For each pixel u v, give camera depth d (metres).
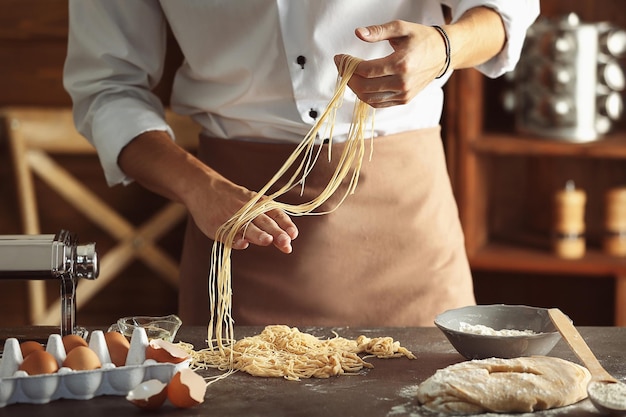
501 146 2.86
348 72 1.55
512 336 1.48
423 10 1.90
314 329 1.75
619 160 3.13
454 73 2.84
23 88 3.25
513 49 1.83
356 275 1.93
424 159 1.96
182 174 1.78
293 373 1.48
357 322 1.94
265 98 1.91
